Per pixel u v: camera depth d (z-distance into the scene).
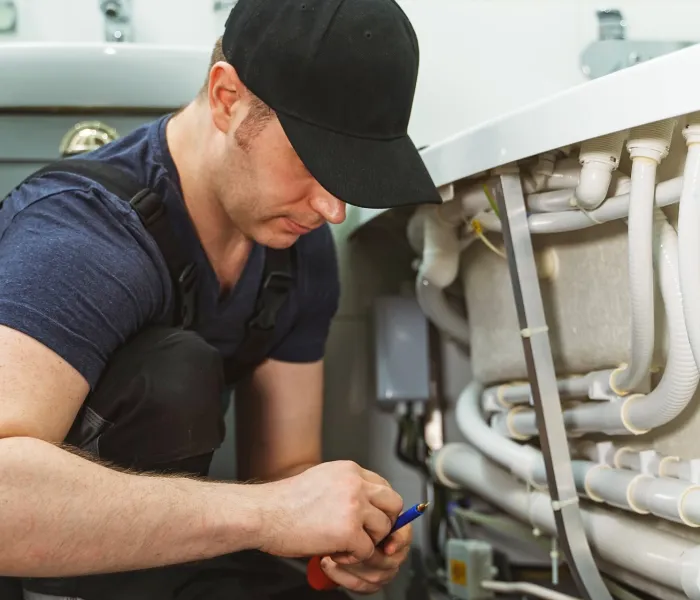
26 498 0.58
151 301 0.78
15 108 1.16
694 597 0.68
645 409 0.72
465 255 1.05
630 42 1.34
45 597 0.79
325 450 1.34
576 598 0.91
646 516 0.79
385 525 0.71
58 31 1.29
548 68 1.35
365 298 1.36
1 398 0.62
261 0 0.73
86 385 0.69
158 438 0.77
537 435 0.98
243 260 0.91
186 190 0.84
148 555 0.62
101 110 1.18
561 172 0.75
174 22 1.30
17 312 0.65
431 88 1.33
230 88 0.74
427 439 1.32
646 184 0.64
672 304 0.67
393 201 0.69
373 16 0.71
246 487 0.68
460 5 1.33
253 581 0.99
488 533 1.25
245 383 1.09
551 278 0.87
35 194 0.78
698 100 0.55
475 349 1.08
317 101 0.70
